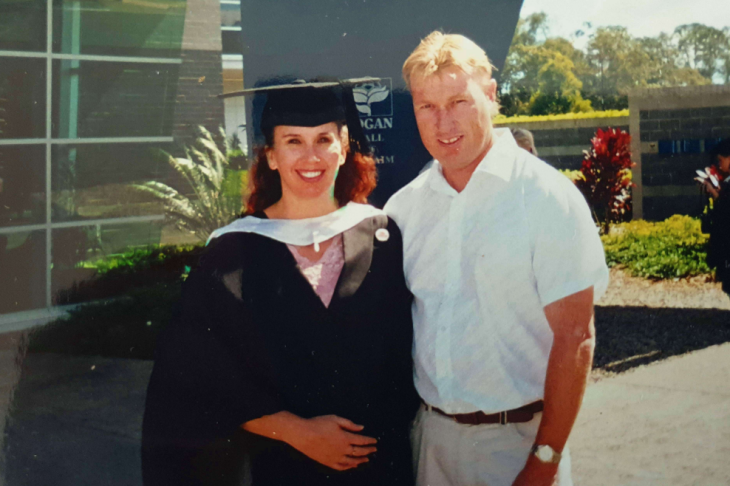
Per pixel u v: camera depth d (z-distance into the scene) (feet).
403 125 8.23
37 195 14.30
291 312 5.80
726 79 12.66
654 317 11.87
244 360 5.77
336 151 6.20
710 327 11.60
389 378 6.12
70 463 9.44
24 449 9.86
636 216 13.14
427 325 5.96
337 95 6.31
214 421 5.83
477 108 5.61
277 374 5.78
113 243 13.12
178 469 5.96
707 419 9.59
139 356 11.50
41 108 14.97
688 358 11.10
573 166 13.07
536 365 5.75
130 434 10.12
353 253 6.02
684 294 12.51
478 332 5.72
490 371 5.72
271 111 6.14
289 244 6.04
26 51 14.92
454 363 5.81
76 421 10.22
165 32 14.12
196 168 11.93
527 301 5.63
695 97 12.66
